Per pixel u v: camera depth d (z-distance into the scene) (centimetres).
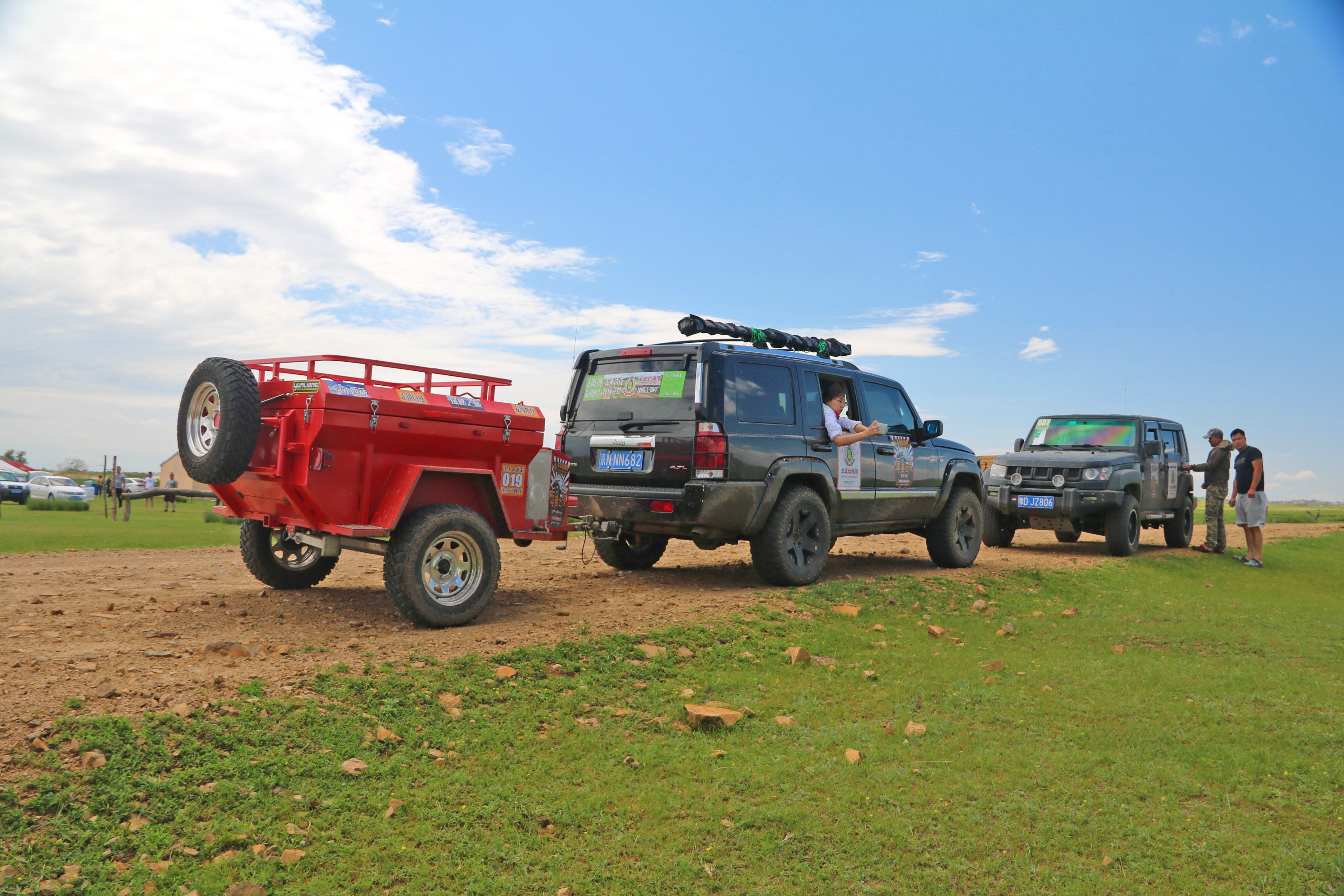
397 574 567
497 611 659
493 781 376
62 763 330
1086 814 374
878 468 895
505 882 301
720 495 732
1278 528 2166
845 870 321
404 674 475
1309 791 404
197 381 571
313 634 559
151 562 932
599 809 359
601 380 825
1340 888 316
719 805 368
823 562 824
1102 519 1306
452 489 630
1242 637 754
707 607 694
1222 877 324
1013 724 488
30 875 273
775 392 805
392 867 305
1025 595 895
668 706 486
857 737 456
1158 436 1454
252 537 687
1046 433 1463
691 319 766
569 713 461
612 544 907
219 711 392
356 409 557
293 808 333
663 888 304
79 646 490
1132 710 520
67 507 3045
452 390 655
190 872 288
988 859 333
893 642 666
